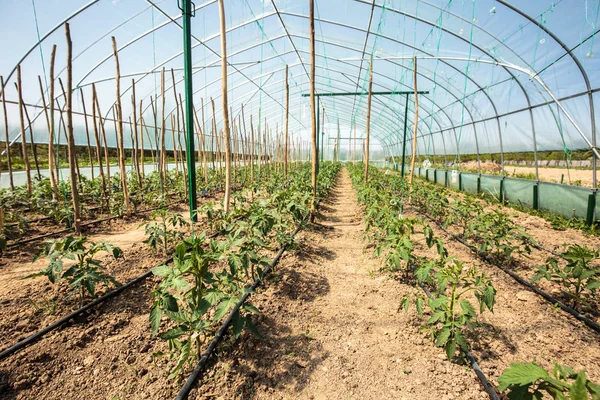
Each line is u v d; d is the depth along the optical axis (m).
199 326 2.29
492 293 2.54
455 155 15.43
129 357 2.60
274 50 11.91
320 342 2.87
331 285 4.05
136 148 9.45
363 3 8.10
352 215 8.51
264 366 2.54
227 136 6.12
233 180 14.76
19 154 14.12
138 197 9.07
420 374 2.46
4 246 4.32
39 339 2.76
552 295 3.67
